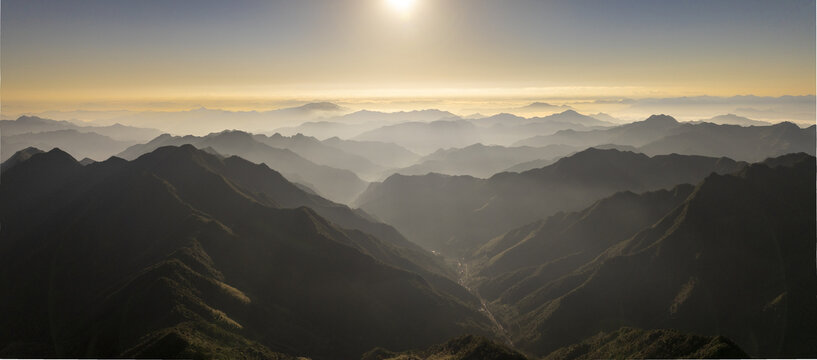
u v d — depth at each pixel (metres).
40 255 176.88
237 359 119.31
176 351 111.88
